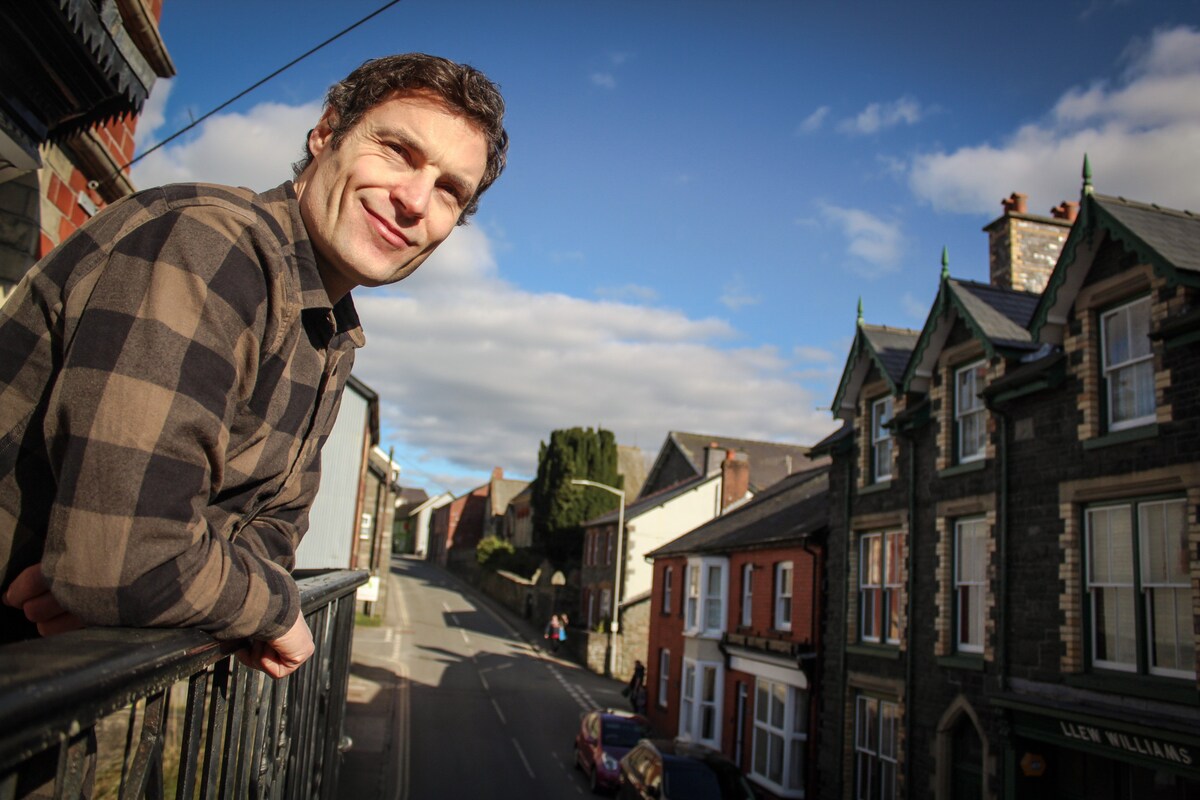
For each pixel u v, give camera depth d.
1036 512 11.98
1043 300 11.70
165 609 1.02
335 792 3.49
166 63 5.17
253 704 1.66
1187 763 9.27
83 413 1.02
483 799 17.80
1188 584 9.85
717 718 23.19
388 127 1.41
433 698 27.53
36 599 1.17
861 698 16.34
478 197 1.73
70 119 4.71
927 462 14.74
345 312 1.61
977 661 12.77
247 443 1.34
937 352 14.70
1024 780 11.55
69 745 0.74
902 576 15.31
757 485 43.16
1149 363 10.64
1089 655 11.02
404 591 58.03
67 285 1.17
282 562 1.62
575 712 28.16
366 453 24.41
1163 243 10.34
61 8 3.85
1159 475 10.10
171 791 4.09
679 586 27.34
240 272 1.19
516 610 51.75
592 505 51.72
